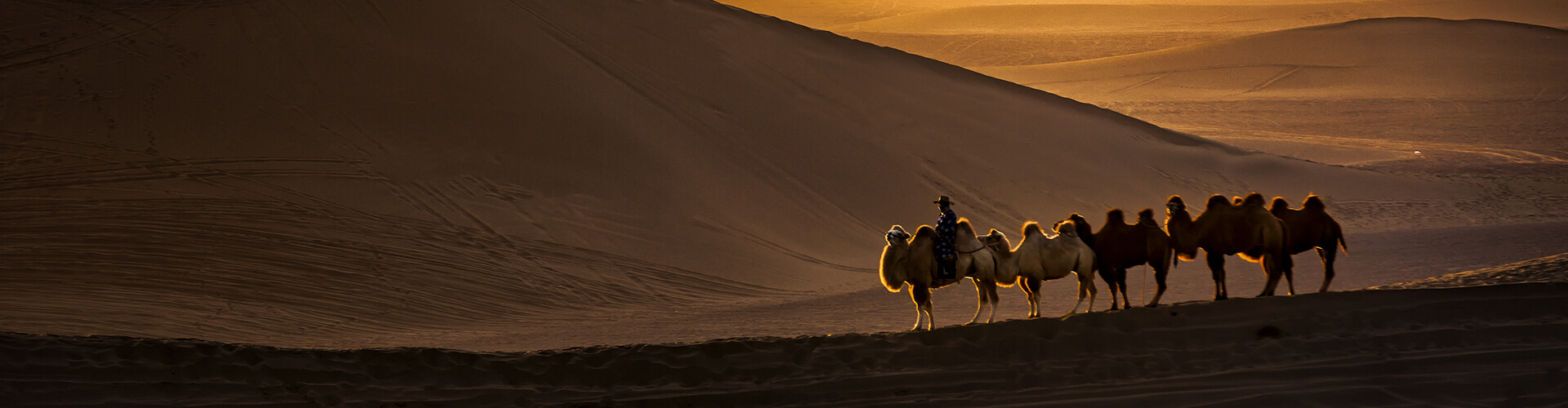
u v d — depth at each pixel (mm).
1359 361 8328
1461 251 21203
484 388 8953
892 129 28344
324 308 15352
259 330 14156
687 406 8555
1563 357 8109
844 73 31734
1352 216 29547
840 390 8641
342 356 9422
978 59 100812
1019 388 8406
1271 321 9125
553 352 9812
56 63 22766
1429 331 8742
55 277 15281
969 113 31359
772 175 23469
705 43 30641
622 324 15258
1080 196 27953
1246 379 8164
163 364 9055
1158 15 135125
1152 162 32188
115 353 9180
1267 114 56844
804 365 9180
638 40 29469
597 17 30281
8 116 20406
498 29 27109
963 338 9414
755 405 8516
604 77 26109
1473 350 8375
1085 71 77500
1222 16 134500
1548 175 36719
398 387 8922
